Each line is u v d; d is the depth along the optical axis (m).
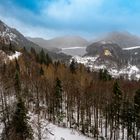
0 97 55.59
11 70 77.31
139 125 54.53
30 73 86.19
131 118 56.16
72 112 67.94
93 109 72.56
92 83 78.62
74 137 59.41
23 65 92.25
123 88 75.88
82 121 64.56
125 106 58.09
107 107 63.72
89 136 62.62
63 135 58.38
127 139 57.34
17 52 142.12
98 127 67.06
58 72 92.38
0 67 71.69
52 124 62.97
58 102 66.81
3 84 54.12
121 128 65.12
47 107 68.06
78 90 69.75
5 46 137.88
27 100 65.00
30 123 49.72
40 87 74.56
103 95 67.44
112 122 58.97
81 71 107.06
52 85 73.00
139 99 54.00
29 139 41.50
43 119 61.03
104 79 102.44
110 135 60.22
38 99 66.50
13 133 39.91
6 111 47.28
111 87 72.62
